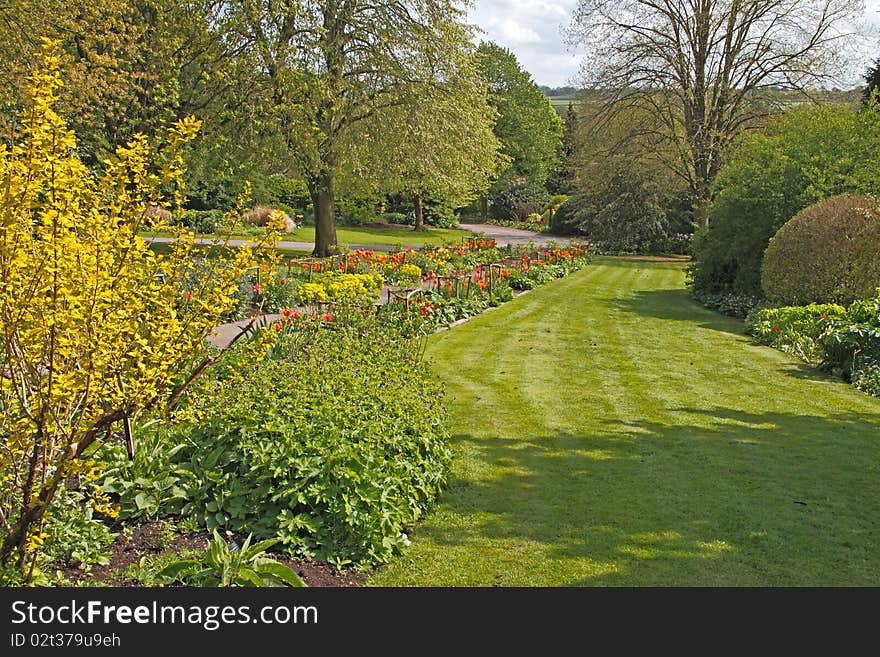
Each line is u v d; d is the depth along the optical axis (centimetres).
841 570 414
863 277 1273
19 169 306
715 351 1096
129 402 373
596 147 3112
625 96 2884
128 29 1716
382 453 453
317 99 1888
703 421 711
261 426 451
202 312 421
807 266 1315
